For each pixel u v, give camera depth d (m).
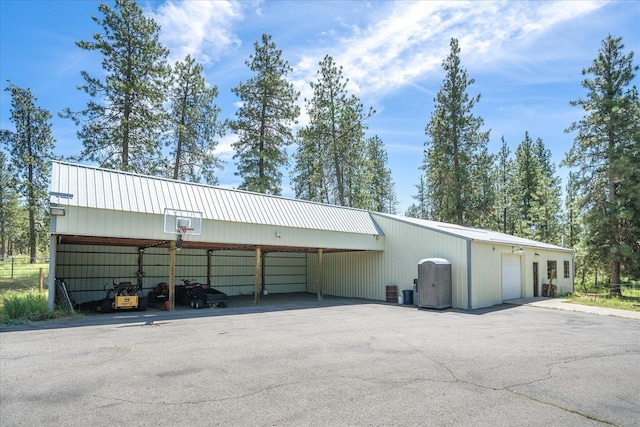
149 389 4.85
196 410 4.19
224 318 11.18
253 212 14.05
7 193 33.84
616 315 12.69
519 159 36.41
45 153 28.83
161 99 22.98
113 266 16.30
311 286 22.19
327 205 17.17
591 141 21.95
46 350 6.88
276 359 6.35
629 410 4.31
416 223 16.53
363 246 17.05
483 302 14.88
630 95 21.47
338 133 29.08
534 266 19.58
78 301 15.39
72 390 4.80
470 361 6.33
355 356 6.59
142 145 22.45
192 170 25.77
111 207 10.72
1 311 10.38
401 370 5.76
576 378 5.48
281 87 26.84
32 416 4.02
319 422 3.90
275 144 27.06
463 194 28.94
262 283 21.11
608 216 21.20
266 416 4.04
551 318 11.77
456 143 28.73
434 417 4.05
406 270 16.59
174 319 10.88
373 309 13.77
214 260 19.52
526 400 4.58
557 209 33.06
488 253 15.62
